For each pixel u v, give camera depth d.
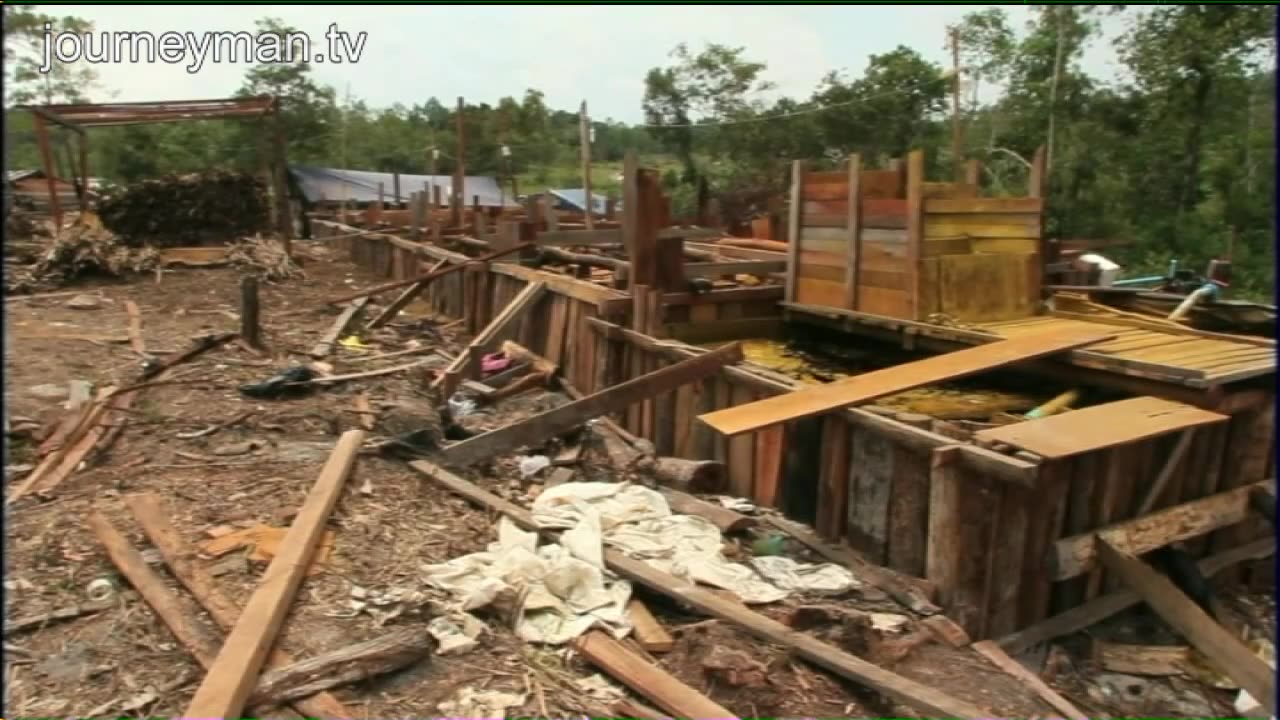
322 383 7.96
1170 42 21.50
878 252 7.88
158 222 17.59
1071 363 6.35
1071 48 24.27
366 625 4.00
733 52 29.88
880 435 5.38
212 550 4.50
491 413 8.55
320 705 3.41
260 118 17.80
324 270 18.12
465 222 17.73
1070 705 4.23
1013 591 4.95
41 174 32.75
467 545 5.01
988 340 6.80
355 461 5.95
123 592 4.14
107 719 3.28
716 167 30.14
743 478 6.66
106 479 5.51
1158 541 5.49
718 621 4.46
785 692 3.99
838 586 5.13
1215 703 4.74
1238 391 5.85
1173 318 7.56
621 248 12.00
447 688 3.66
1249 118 21.98
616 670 3.87
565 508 5.64
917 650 4.58
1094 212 22.45
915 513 5.19
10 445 6.12
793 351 9.04
